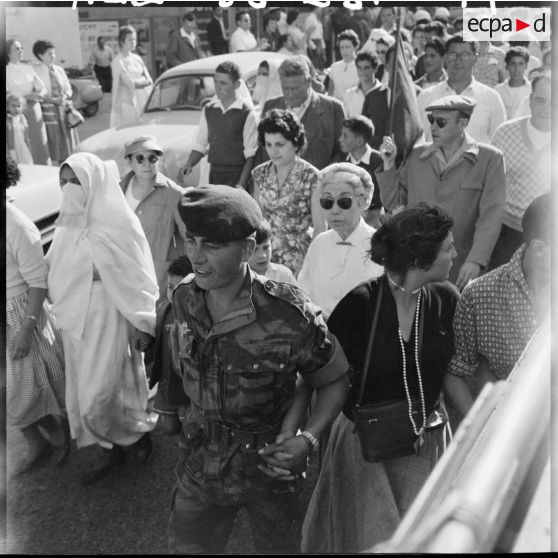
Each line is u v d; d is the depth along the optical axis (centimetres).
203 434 247
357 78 984
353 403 271
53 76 1025
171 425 295
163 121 934
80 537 362
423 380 269
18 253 385
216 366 236
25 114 966
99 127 1354
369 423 266
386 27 1256
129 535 363
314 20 1345
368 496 271
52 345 413
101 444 402
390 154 499
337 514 286
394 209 507
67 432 423
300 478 259
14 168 411
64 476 413
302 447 240
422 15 1229
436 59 762
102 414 395
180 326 241
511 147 507
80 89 1389
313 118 601
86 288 386
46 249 596
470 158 459
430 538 118
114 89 1127
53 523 372
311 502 299
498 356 277
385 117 679
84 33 1503
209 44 1526
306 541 298
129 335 399
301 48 1327
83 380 391
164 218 478
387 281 270
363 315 268
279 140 436
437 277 264
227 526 265
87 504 388
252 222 227
